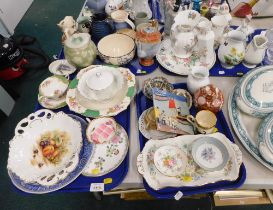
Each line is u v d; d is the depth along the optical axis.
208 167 0.71
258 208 1.34
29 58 2.22
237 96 0.83
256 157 0.74
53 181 0.71
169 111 0.82
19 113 1.87
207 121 0.78
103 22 1.09
